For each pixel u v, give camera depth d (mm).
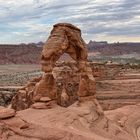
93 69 79000
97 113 35562
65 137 23391
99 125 32656
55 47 33188
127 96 65750
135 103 59969
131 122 43562
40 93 33125
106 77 83625
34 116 29125
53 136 23047
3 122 22312
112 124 35906
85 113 32969
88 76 37031
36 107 32250
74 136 23938
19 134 22156
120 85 73688
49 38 34219
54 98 33719
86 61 37375
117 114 45719
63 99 51750
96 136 27516
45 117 28969
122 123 40875
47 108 32375
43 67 33406
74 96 54312
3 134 21422
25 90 46094
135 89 71750
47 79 33250
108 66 93812
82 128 29203
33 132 22875
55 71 59750
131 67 108688
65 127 26984
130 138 34062
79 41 36125
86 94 36844
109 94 66750
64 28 34656
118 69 95250
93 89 37562
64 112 31344
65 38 34312
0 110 22922
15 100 45781
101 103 61062
